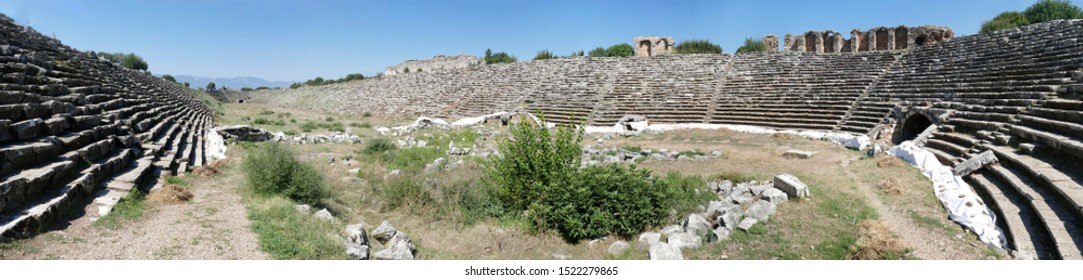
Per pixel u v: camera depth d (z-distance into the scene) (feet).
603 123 118.01
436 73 205.77
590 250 31.40
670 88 133.18
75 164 31.22
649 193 35.60
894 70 107.86
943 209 34.76
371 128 120.78
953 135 59.52
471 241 32.12
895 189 39.60
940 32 127.54
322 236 27.27
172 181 37.99
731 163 57.41
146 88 105.81
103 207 27.66
